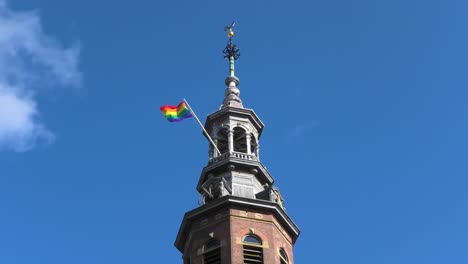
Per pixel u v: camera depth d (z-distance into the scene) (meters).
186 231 60.59
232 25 74.62
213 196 60.72
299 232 61.88
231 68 72.00
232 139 64.56
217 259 57.09
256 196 61.03
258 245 57.66
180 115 64.50
